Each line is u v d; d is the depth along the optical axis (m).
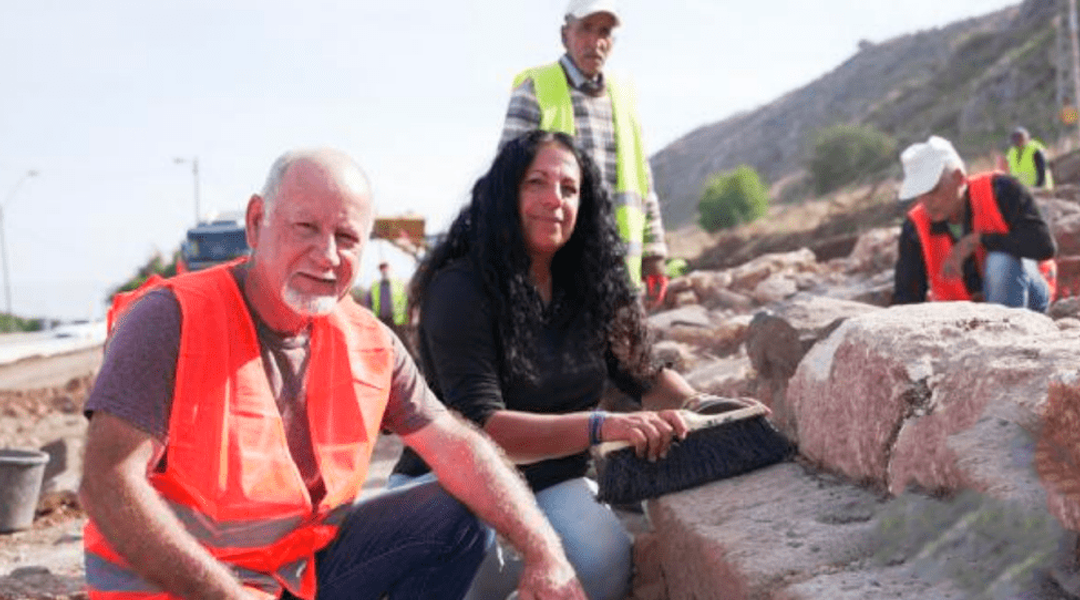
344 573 3.02
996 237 5.26
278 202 2.60
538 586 2.90
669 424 3.67
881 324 3.47
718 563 3.17
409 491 3.07
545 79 4.94
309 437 2.76
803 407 3.81
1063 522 2.47
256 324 2.69
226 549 2.67
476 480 2.99
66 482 8.16
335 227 2.59
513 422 3.57
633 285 3.97
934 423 3.07
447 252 3.86
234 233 17.88
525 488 3.07
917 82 76.62
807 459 3.76
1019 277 5.24
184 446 2.55
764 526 3.26
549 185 3.66
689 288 11.87
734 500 3.55
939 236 5.48
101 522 2.46
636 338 3.98
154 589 2.57
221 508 2.60
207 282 2.63
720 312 10.72
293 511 2.70
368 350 2.87
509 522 2.97
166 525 2.46
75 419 13.88
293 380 2.74
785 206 63.91
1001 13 97.81
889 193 33.22
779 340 4.61
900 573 2.77
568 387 3.81
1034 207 5.26
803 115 101.62
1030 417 2.74
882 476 3.28
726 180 53.81
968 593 2.56
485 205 3.71
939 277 5.48
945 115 61.22
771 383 4.75
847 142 60.53
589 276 3.85
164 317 2.55
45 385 18.23
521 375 3.70
